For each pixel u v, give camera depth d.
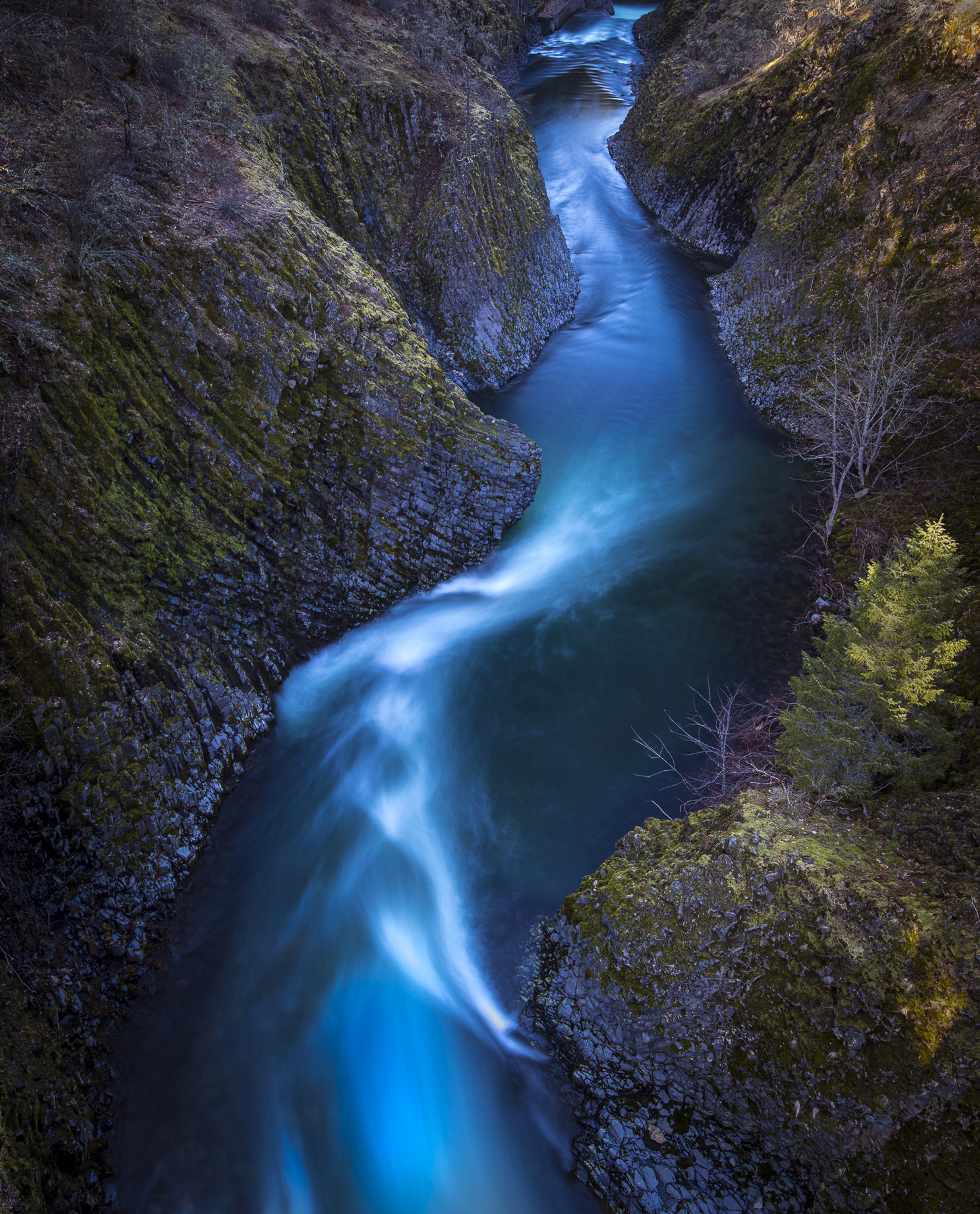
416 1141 7.71
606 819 10.52
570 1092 7.64
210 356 11.48
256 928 9.31
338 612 12.59
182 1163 7.41
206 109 13.83
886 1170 6.08
